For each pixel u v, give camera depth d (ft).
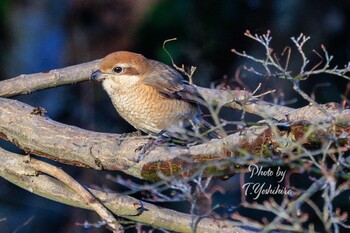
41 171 29.84
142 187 27.17
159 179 28.73
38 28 57.67
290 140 25.63
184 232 28.68
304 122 25.98
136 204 28.66
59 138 30.53
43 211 53.62
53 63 57.47
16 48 57.31
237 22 55.21
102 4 57.21
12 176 30.25
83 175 52.03
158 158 28.45
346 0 54.34
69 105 55.98
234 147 25.63
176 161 27.99
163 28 56.03
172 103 34.04
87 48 57.36
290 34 53.93
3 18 57.26
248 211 47.55
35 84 35.99
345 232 45.09
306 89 52.31
